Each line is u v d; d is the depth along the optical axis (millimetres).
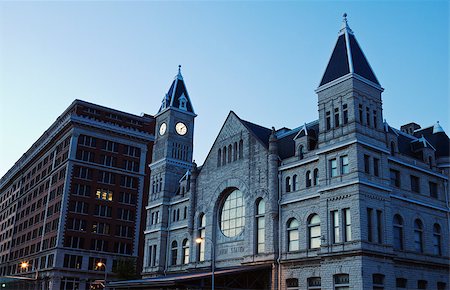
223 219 69875
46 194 129125
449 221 62281
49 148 136250
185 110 90375
